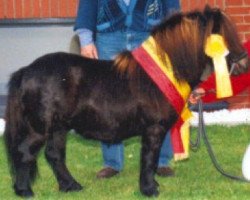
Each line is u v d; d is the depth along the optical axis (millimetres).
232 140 10484
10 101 7441
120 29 8406
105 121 7426
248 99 11969
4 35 12078
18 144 7469
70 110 7406
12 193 7809
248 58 7617
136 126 7457
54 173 7980
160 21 8047
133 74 7406
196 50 7328
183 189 7953
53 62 7449
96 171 8938
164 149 8633
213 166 9055
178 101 7363
